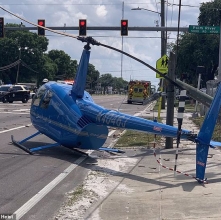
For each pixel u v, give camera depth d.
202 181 9.63
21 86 49.91
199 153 9.62
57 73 120.88
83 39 12.74
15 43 93.38
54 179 10.45
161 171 11.32
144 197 8.70
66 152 14.32
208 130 9.38
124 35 30.08
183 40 59.50
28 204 8.31
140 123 11.79
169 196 8.72
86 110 13.09
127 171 11.39
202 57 57.72
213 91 24.98
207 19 59.12
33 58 95.19
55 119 13.70
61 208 8.05
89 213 7.71
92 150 14.80
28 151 13.90
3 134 18.92
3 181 10.17
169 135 11.16
